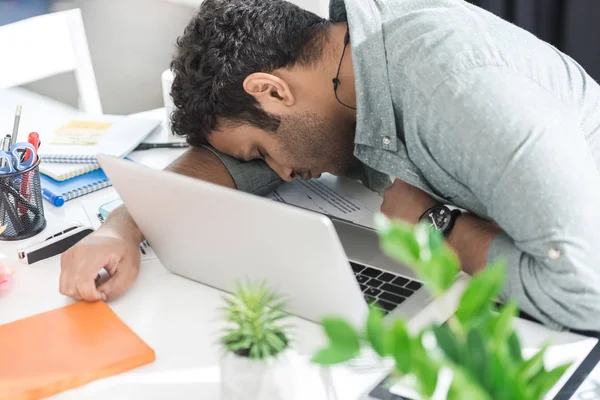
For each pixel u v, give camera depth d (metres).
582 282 0.95
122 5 2.86
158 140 1.59
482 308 0.55
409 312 1.01
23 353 0.95
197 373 0.92
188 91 1.26
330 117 1.23
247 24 1.20
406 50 1.10
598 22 2.18
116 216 1.21
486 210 1.09
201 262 1.07
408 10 1.16
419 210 1.17
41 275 1.15
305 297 0.97
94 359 0.93
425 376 0.50
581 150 0.99
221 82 1.21
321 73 1.21
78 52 1.95
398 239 0.53
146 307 1.06
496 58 1.04
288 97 1.20
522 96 1.00
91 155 1.46
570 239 0.94
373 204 1.37
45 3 2.93
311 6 1.96
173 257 1.11
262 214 0.90
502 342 0.54
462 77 1.02
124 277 1.10
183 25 2.84
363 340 0.53
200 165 1.37
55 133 1.58
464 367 0.52
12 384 0.88
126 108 3.02
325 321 0.53
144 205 1.05
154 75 2.97
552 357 0.93
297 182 1.46
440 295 0.54
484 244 1.06
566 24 2.21
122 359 0.92
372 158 1.19
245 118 1.24
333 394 0.86
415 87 1.06
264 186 1.40
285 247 0.92
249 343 0.75
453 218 1.13
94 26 2.89
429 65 1.05
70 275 1.08
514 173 0.96
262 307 0.77
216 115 1.26
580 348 0.94
